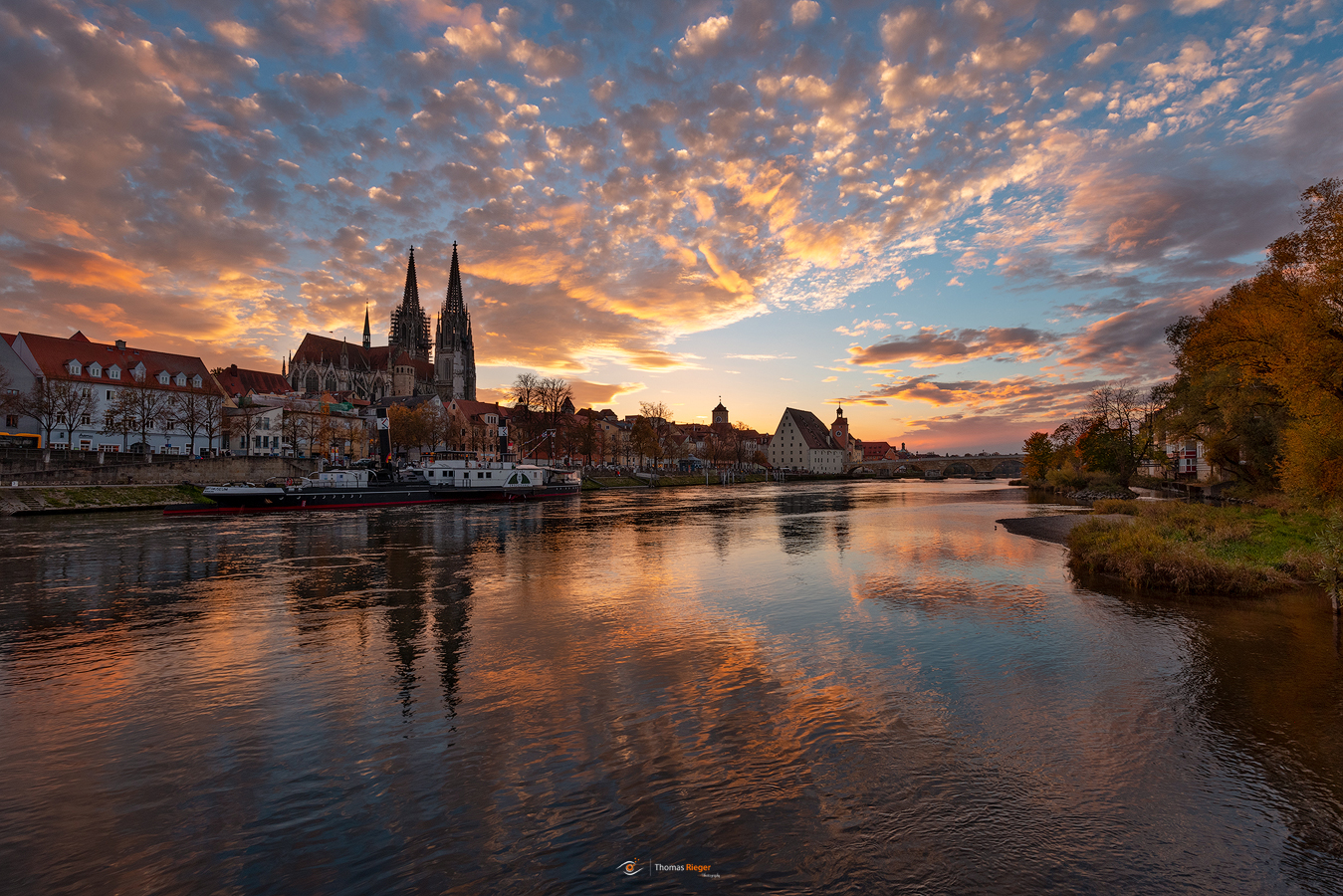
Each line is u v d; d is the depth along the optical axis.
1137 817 8.57
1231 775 9.76
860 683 13.86
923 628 18.59
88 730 11.59
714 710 12.31
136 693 13.45
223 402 104.69
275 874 7.43
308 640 17.45
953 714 12.10
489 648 16.66
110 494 62.72
